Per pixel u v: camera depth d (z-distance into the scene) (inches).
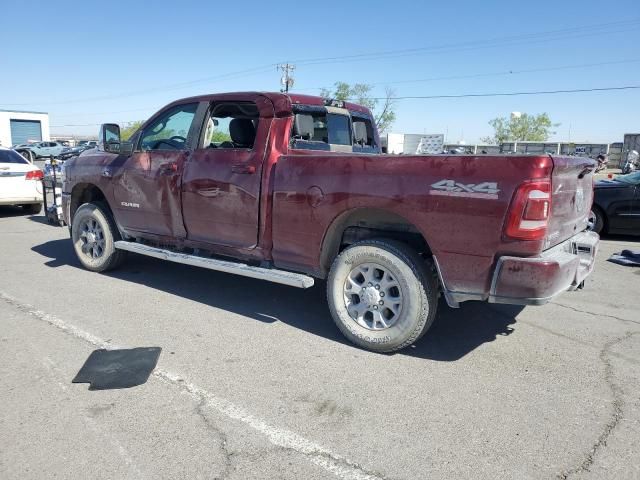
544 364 152.5
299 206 167.6
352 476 100.4
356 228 170.6
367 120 241.1
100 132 241.0
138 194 218.8
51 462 103.3
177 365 148.0
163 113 215.9
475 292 139.9
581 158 155.3
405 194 145.3
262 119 180.2
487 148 1815.9
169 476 99.6
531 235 129.2
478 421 120.4
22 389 132.3
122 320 184.2
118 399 128.0
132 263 268.5
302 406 126.3
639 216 360.5
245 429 115.9
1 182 424.5
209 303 205.3
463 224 137.2
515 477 100.6
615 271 271.7
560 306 209.2
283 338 169.8
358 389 135.3
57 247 313.9
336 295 163.5
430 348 163.6
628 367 151.0
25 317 185.8
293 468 102.6
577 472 102.1
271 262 183.8
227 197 185.8
